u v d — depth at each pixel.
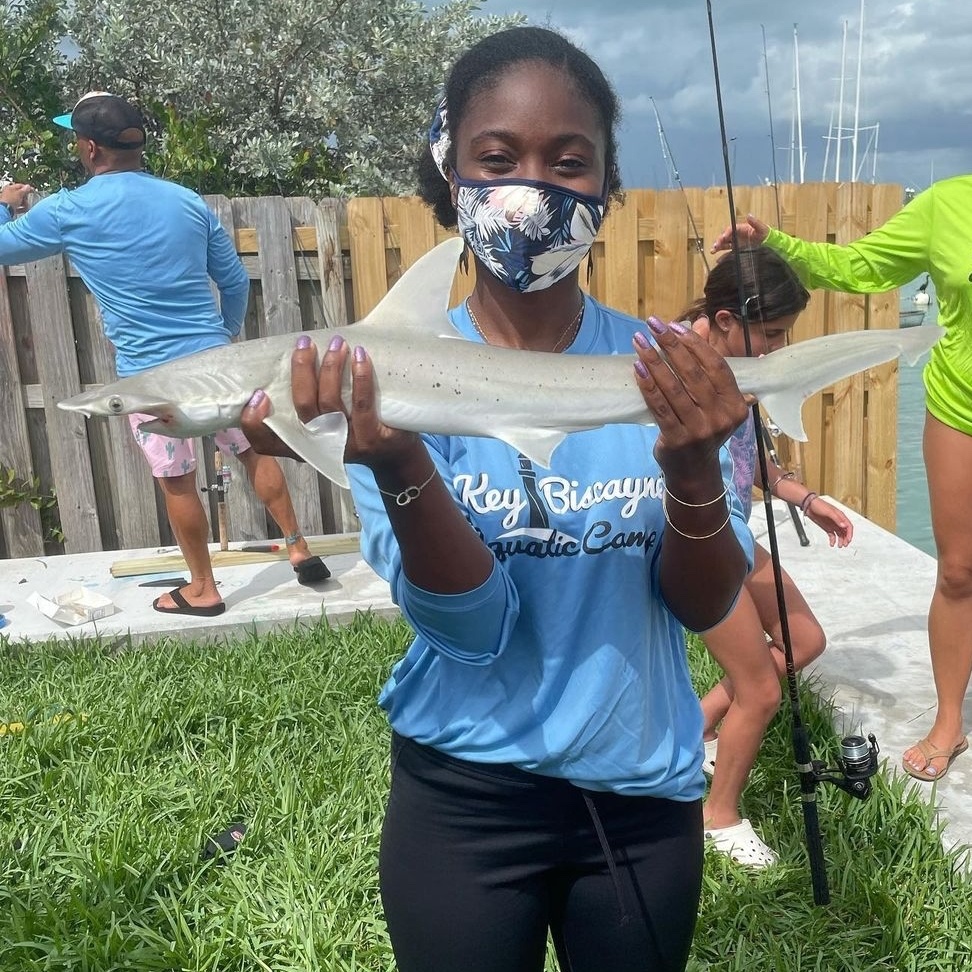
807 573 6.23
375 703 4.63
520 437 1.81
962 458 3.72
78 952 2.98
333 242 6.95
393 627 5.44
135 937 3.10
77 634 5.55
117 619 5.75
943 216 3.72
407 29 12.38
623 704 1.79
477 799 1.83
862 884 3.20
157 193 5.41
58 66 11.67
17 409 6.98
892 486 7.72
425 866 1.87
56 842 3.64
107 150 5.37
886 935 3.00
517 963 1.86
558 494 1.81
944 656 3.94
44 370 6.88
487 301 2.01
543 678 1.80
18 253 5.38
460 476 1.83
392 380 1.81
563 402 1.84
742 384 2.08
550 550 1.80
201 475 7.19
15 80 9.80
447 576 1.66
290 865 3.37
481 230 1.83
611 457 1.85
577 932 1.89
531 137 1.76
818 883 2.99
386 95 12.45
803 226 7.27
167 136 9.61
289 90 12.02
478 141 1.80
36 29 9.86
